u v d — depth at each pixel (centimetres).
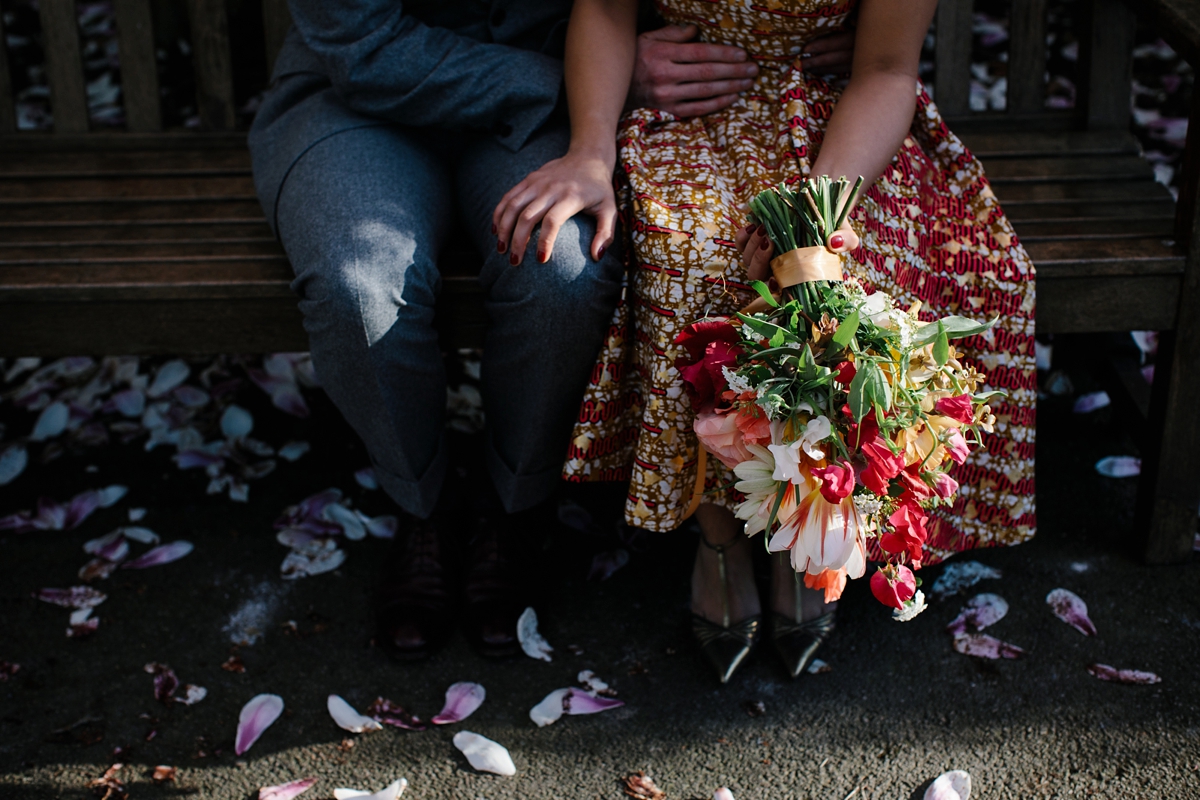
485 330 162
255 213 188
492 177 161
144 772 146
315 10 160
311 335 150
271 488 204
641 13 173
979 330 118
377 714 154
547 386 151
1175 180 289
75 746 150
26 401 228
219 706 156
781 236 124
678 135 158
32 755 148
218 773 145
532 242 145
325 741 150
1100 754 144
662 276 139
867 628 167
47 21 205
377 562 186
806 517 112
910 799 139
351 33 156
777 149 150
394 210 151
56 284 160
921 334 118
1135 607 169
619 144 156
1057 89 332
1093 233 172
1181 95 334
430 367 153
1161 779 140
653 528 148
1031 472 162
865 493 113
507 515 175
